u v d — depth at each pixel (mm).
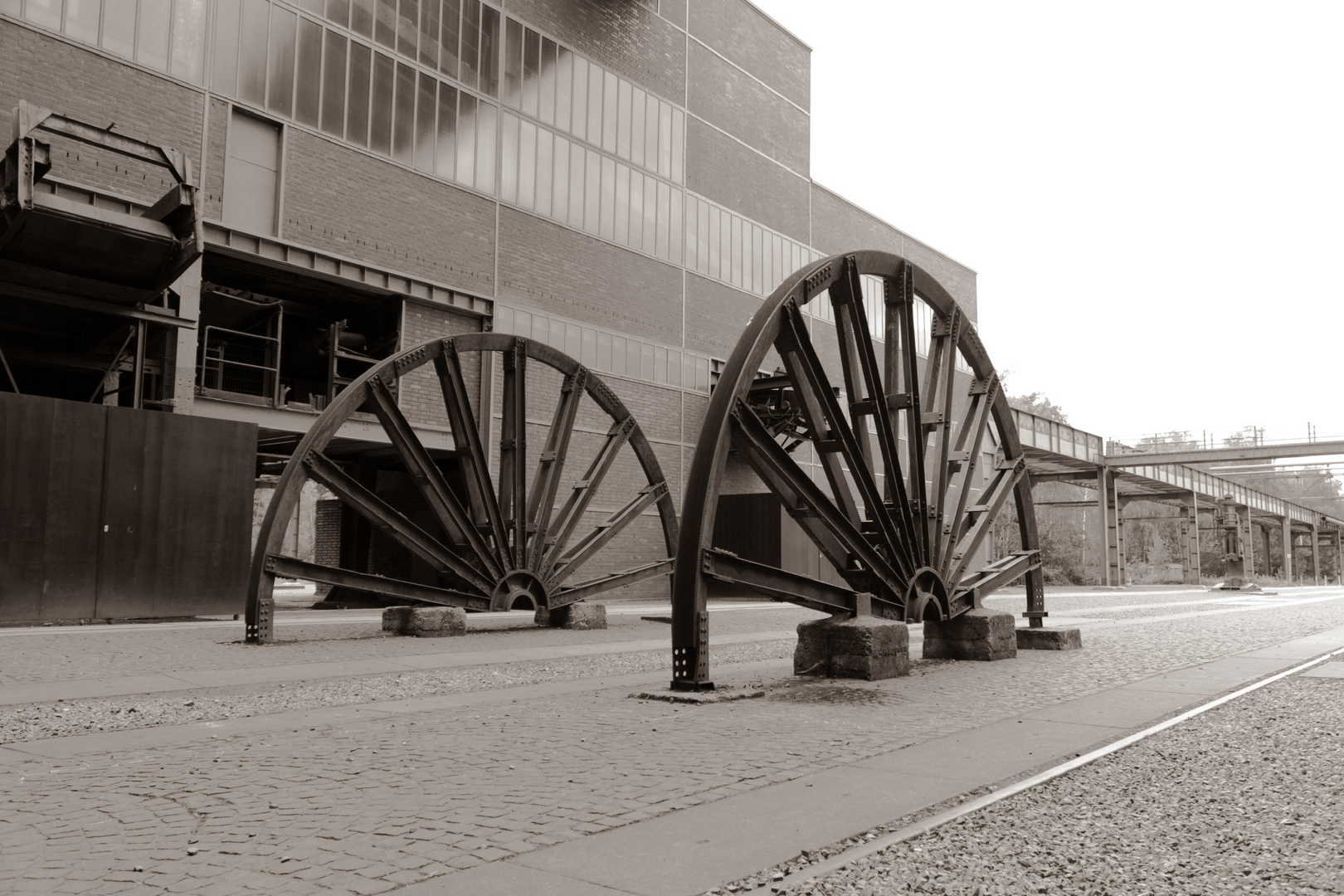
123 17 21672
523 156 30953
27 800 5492
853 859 4297
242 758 6637
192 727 8008
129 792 5652
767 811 5152
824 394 11680
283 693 10180
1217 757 6629
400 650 14750
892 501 12977
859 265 12531
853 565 12633
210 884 4008
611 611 26922
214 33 23203
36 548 18312
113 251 18125
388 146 26844
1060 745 7031
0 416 18094
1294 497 115875
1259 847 4516
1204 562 86562
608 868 4203
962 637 13531
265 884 3990
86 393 25094
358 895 3855
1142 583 73688
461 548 18938
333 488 16844
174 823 4957
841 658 11234
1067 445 57406
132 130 21625
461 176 28859
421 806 5270
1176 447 67812
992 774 6051
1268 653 14500
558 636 17859
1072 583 67625
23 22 20156
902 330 13422
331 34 25672
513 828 4836
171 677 11328
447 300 28172
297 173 24547
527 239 30781
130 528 19578
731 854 4410
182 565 20250
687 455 36375
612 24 34688
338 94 25703
